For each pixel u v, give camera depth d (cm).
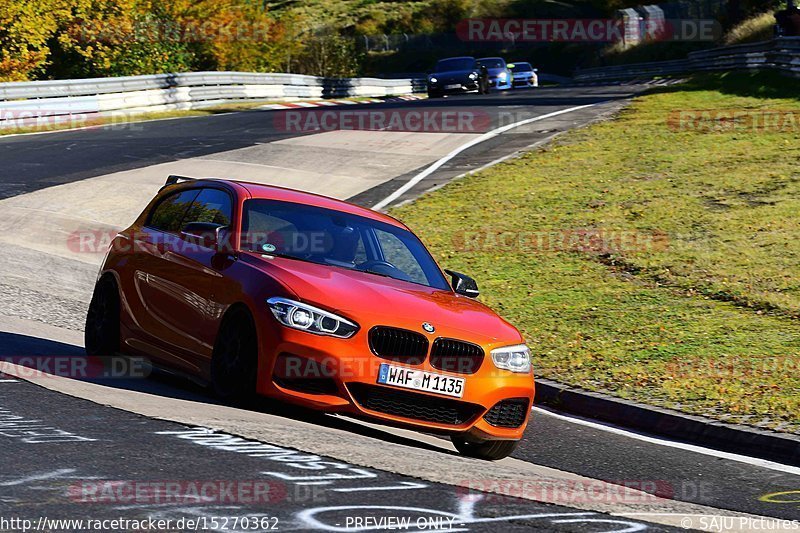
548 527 1744
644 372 3850
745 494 2472
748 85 11888
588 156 8538
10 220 6131
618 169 7975
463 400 2522
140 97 12744
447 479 2069
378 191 7600
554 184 7606
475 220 6712
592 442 3069
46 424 2153
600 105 12012
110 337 3141
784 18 13488
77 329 3938
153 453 1966
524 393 2658
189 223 2745
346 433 2475
